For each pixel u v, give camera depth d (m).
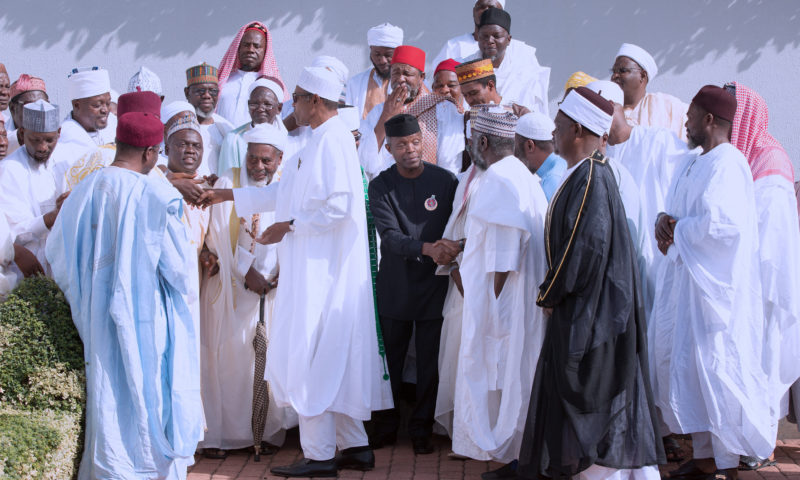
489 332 5.29
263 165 6.07
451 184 5.97
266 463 5.82
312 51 8.90
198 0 8.93
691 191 5.27
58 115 5.76
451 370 5.80
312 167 5.46
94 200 4.70
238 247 6.02
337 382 5.44
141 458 4.54
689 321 5.23
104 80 6.65
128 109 5.12
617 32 8.65
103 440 4.50
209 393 5.93
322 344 5.46
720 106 5.28
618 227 4.67
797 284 5.70
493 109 5.50
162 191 4.73
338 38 8.87
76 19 8.98
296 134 7.22
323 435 5.43
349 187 5.48
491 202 5.14
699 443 5.27
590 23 8.66
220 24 8.92
